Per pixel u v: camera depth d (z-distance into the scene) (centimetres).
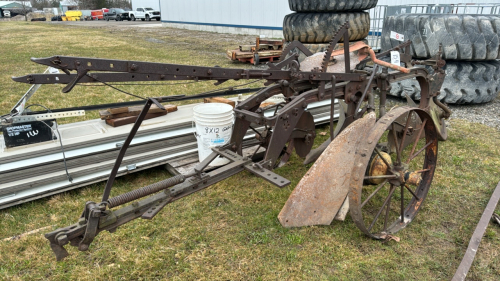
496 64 625
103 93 752
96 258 284
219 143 397
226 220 329
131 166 395
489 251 287
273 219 328
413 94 641
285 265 274
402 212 313
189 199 364
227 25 2145
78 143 362
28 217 336
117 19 4269
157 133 408
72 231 215
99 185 392
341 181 307
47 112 387
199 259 281
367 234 289
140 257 283
